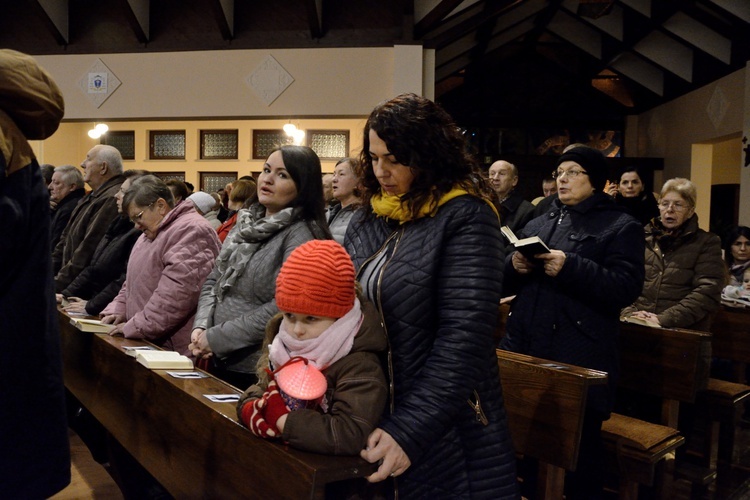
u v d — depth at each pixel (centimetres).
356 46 778
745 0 853
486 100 1262
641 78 1153
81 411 299
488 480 135
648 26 991
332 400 124
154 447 192
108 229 362
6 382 131
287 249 216
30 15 819
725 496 309
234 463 138
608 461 254
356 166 154
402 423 122
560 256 224
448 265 132
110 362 242
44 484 136
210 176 1122
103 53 807
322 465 112
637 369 282
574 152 246
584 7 963
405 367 133
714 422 329
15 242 133
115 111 806
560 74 1256
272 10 789
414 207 135
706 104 990
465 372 126
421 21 757
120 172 413
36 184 140
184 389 174
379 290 136
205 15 798
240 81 790
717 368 404
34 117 140
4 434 131
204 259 264
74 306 338
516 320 245
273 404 123
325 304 121
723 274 340
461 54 1041
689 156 1045
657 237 361
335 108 780
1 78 132
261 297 217
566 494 236
